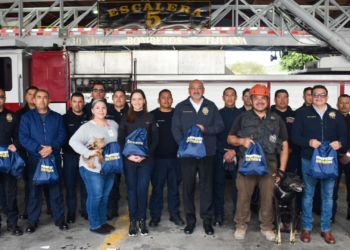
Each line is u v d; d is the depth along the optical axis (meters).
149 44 7.32
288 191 4.00
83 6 9.33
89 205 4.39
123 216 5.21
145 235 4.44
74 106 4.86
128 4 7.39
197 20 7.40
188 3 7.37
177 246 4.12
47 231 4.58
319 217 5.08
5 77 7.18
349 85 7.05
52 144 4.40
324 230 4.27
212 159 4.43
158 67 7.11
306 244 4.16
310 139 4.11
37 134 4.42
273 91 7.09
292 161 5.09
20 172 4.34
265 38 7.53
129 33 7.60
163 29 7.55
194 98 4.41
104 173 4.17
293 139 4.25
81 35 7.69
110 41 7.62
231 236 4.41
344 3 8.77
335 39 7.09
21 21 7.76
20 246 4.12
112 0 7.44
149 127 4.41
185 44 7.57
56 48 7.59
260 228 4.68
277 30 7.54
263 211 4.30
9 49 7.29
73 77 7.19
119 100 5.37
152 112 4.82
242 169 4.02
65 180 4.88
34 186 4.51
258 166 3.97
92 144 4.22
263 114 4.24
